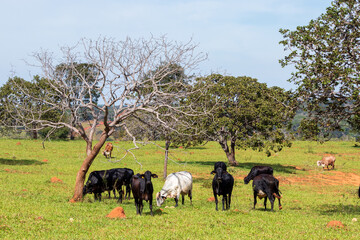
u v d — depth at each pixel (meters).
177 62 15.59
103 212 13.66
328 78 13.98
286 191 23.86
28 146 46.97
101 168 30.55
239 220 13.08
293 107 15.27
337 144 64.88
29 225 10.82
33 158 35.50
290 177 31.12
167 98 16.17
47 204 14.52
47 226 10.91
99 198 16.97
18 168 27.81
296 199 20.70
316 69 14.39
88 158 16.31
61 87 16.83
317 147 59.69
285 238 10.54
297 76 14.82
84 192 16.50
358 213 16.64
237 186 24.77
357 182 30.56
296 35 15.12
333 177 32.50
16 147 44.91
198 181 26.39
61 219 11.90
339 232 11.48
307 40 14.81
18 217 11.68
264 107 32.62
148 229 11.16
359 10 14.36
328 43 14.60
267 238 10.48
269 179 15.52
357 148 58.41
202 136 27.42
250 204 18.11
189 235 10.50
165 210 14.80
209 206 16.77
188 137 24.95
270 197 15.44
